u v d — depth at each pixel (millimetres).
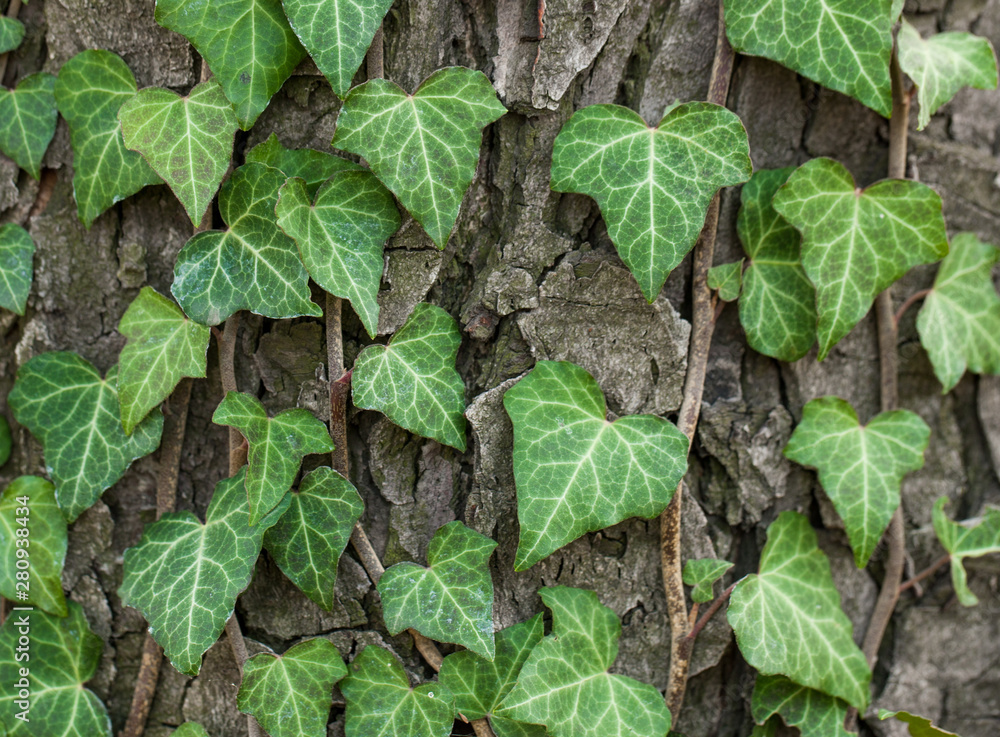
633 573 371
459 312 364
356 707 358
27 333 370
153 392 354
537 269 360
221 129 345
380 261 350
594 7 349
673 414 368
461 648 363
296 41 344
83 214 360
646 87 361
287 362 362
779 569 373
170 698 374
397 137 343
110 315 370
